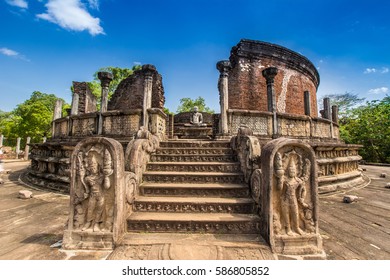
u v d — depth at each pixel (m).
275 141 3.18
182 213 3.66
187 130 14.06
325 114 11.38
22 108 29.17
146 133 5.32
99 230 2.94
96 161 3.07
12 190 6.91
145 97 7.25
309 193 3.03
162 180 4.62
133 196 3.74
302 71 16.39
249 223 3.29
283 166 3.03
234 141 5.52
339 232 3.59
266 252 2.78
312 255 2.80
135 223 3.32
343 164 8.19
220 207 3.71
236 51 14.65
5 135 32.88
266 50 14.64
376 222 4.07
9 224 3.87
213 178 4.56
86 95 14.09
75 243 2.92
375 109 22.36
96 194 2.98
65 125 9.03
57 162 7.18
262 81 14.42
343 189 7.14
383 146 19.36
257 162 3.97
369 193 6.72
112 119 7.58
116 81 26.20
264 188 3.14
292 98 15.35
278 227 2.93
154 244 2.93
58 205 5.16
